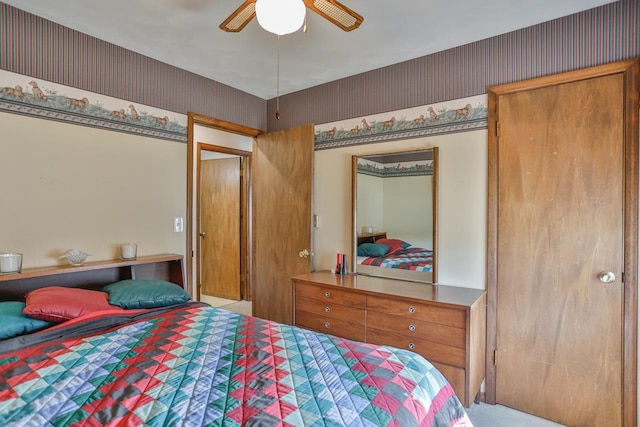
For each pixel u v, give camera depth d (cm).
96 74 243
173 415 102
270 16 148
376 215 291
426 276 264
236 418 101
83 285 231
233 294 479
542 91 222
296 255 325
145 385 119
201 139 394
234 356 142
